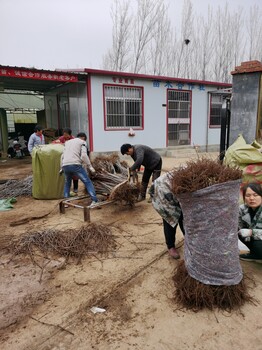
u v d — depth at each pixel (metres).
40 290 2.92
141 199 5.82
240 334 2.24
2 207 5.68
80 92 11.64
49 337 2.28
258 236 2.91
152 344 2.17
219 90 13.86
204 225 2.44
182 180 2.50
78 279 3.09
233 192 2.41
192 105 13.98
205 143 14.84
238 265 2.58
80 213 5.25
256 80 5.93
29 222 4.86
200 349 2.11
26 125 18.48
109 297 2.75
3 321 2.49
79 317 2.49
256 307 2.54
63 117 13.77
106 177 5.40
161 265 3.31
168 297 2.72
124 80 11.70
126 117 12.09
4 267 3.40
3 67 9.21
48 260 3.53
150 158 5.48
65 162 5.26
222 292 2.52
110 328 2.35
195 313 2.49
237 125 6.32
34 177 6.17
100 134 11.48
